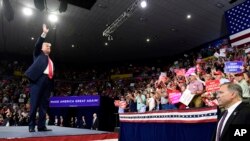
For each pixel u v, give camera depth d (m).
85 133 3.98
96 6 14.77
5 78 21.94
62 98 17.59
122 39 19.91
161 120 4.82
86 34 18.84
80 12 15.41
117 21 16.20
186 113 4.28
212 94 5.41
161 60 24.61
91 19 16.41
